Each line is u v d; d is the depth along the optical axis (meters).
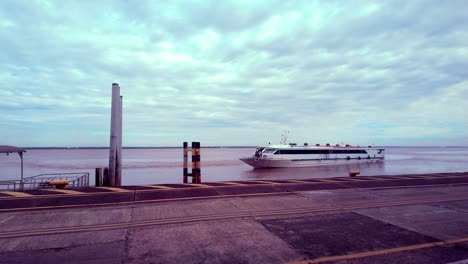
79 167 57.59
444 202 7.93
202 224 5.70
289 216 6.36
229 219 6.07
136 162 79.75
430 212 6.82
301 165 46.56
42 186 14.66
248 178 35.00
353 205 7.46
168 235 5.05
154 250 4.37
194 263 3.94
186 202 7.55
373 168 48.38
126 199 7.79
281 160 44.78
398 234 5.22
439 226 5.73
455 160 77.56
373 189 9.81
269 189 9.46
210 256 4.18
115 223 5.71
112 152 11.66
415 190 9.70
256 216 6.32
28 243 4.62
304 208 7.09
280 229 5.45
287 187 9.87
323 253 4.33
